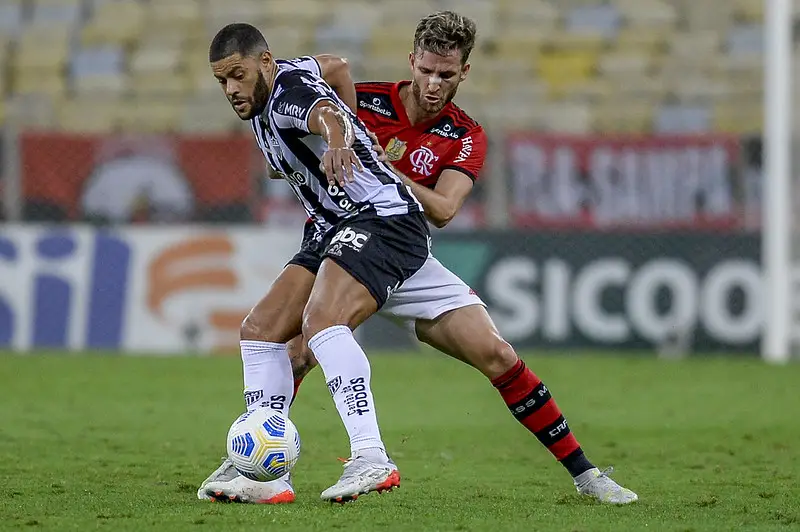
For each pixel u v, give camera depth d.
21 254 42.47
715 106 54.22
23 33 57.78
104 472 19.59
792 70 42.72
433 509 16.06
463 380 36.09
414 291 16.84
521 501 17.03
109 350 42.28
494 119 53.16
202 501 16.42
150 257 42.50
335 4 59.09
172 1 59.47
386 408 29.94
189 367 38.06
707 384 35.28
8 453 21.77
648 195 44.16
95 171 43.53
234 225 43.28
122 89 54.50
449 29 17.12
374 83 18.36
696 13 59.09
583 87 55.34
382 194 16.33
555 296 42.81
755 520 15.34
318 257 16.92
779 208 41.59
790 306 42.06
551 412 17.03
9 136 43.25
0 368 37.25
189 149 43.53
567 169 44.06
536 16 58.81
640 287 42.81
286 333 16.94
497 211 43.88
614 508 16.38
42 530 14.12
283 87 15.77
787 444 24.09
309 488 18.19
